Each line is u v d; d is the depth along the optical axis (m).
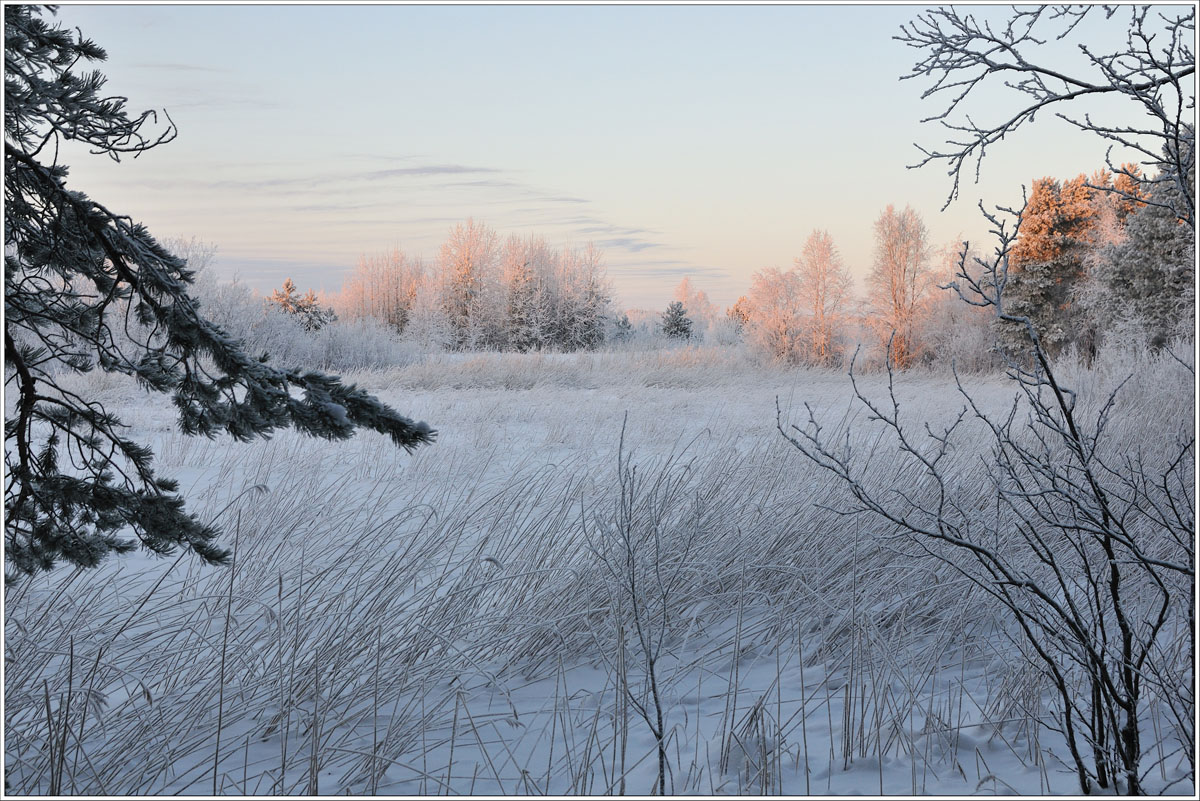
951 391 17.59
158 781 2.82
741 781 2.84
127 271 3.08
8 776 2.80
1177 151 2.66
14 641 3.53
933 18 3.06
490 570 4.55
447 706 3.48
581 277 52.41
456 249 51.78
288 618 3.79
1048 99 2.89
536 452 9.77
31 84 3.04
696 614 4.14
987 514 4.93
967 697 3.57
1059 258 32.72
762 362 28.47
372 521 5.93
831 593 4.37
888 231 29.53
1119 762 2.74
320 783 2.84
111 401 13.24
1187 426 7.31
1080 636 2.69
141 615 4.11
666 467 5.39
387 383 18.84
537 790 2.76
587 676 3.84
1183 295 22.52
